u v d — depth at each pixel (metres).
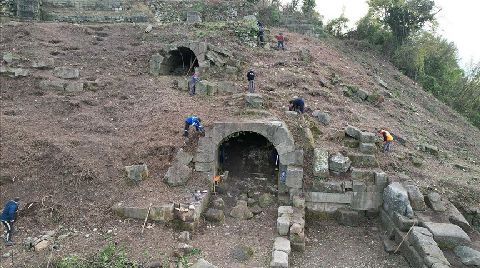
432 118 22.02
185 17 27.06
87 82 17.39
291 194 12.80
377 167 13.18
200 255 10.23
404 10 28.62
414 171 13.82
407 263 10.66
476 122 27.22
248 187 14.02
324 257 10.95
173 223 11.18
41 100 16.05
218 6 27.86
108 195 11.74
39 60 18.58
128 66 19.59
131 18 26.05
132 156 13.21
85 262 9.21
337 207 12.81
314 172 12.83
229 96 16.41
